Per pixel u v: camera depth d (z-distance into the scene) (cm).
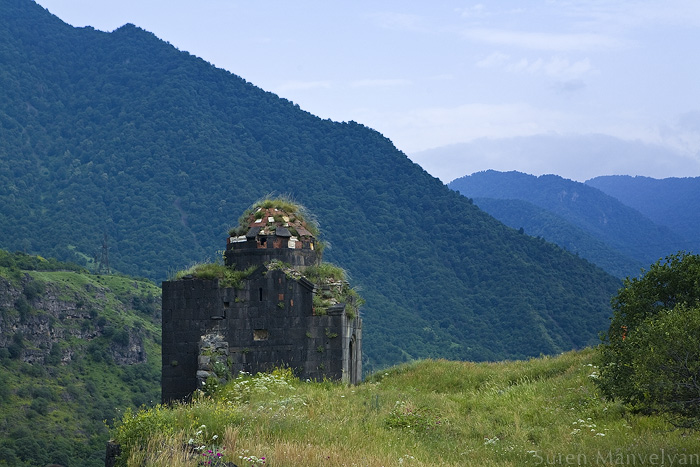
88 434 16338
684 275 2688
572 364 3775
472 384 3778
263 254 4062
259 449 2170
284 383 3416
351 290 4288
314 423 2600
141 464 2108
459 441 2653
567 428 2695
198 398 3384
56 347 19725
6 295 19675
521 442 2552
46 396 17412
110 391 19225
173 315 3925
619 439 2470
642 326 2500
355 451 2288
